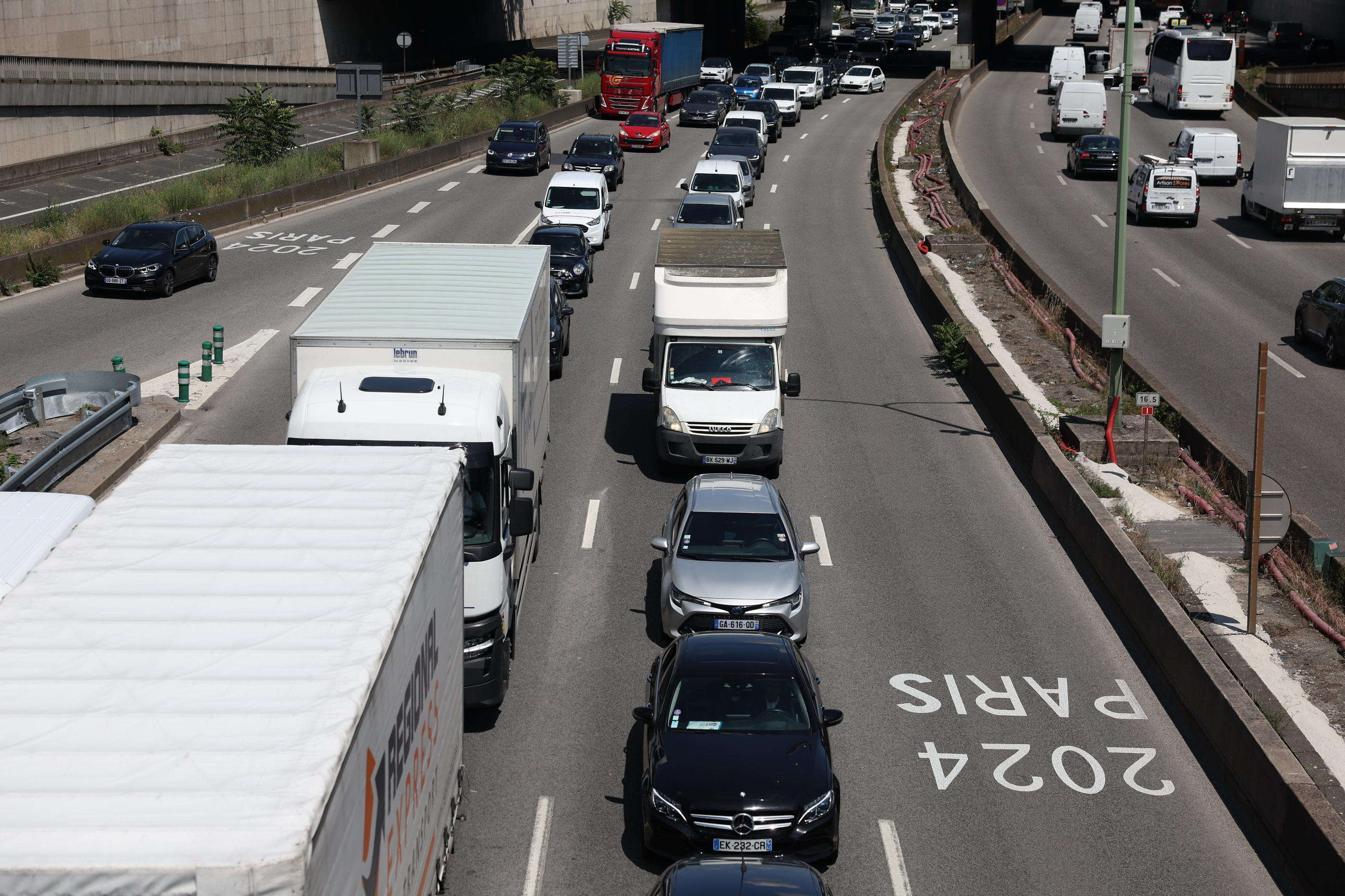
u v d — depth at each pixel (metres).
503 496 14.57
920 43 125.69
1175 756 14.70
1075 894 12.09
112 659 7.01
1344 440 25.52
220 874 5.19
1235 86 81.69
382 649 7.29
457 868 12.23
